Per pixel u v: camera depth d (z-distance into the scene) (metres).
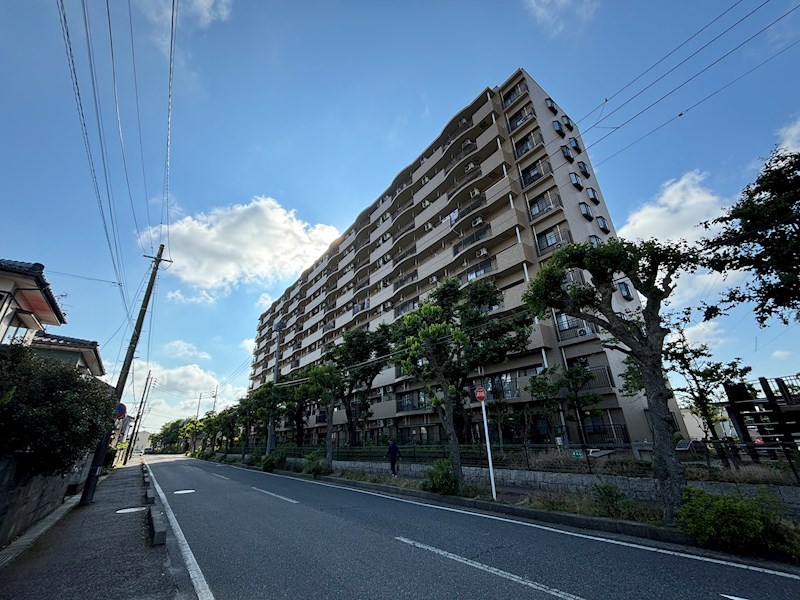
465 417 19.53
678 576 4.26
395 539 6.14
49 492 8.78
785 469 7.81
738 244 9.78
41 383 6.88
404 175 36.22
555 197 21.64
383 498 10.62
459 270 26.75
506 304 21.06
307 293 53.97
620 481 9.44
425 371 12.38
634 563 4.73
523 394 19.25
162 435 88.69
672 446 6.26
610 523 6.37
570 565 4.72
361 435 32.69
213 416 48.56
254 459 26.02
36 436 6.32
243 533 6.76
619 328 7.22
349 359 25.75
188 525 7.55
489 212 25.02
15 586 4.30
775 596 3.70
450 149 29.20
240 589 4.16
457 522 7.34
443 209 29.30
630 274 7.55
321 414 38.28
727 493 7.87
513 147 25.19
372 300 35.78
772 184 9.80
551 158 22.88
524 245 21.48
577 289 8.47
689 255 7.42
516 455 12.73
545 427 18.98
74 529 7.42
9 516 6.17
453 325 18.28
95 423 7.70
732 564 4.60
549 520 7.24
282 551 5.59
